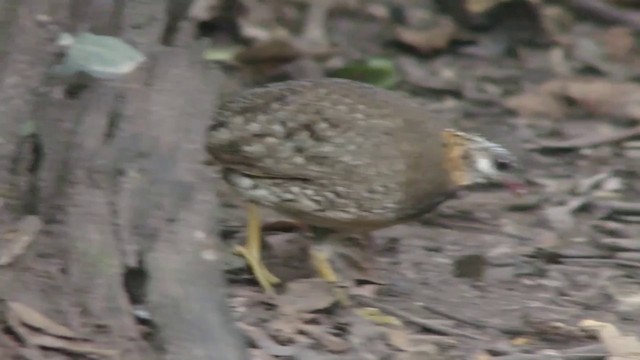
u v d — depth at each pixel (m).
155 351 8.12
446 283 10.68
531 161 14.13
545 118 15.57
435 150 9.96
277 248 10.95
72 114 9.27
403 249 11.40
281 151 9.77
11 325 8.26
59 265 8.58
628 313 10.20
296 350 8.89
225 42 16.27
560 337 9.59
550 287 10.73
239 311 9.51
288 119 9.84
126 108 9.28
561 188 13.24
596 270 11.16
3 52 9.12
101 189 8.82
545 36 17.58
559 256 11.36
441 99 16.00
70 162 8.95
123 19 9.83
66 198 8.82
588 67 17.11
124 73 9.41
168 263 8.46
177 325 8.10
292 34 16.73
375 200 9.84
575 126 15.27
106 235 8.59
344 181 9.76
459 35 17.45
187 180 9.04
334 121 9.81
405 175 9.82
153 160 9.07
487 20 17.75
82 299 8.38
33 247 8.68
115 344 8.18
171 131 9.28
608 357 9.12
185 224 8.77
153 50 9.78
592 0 18.38
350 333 9.29
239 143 9.85
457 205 12.60
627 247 11.67
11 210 8.91
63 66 9.30
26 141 9.12
